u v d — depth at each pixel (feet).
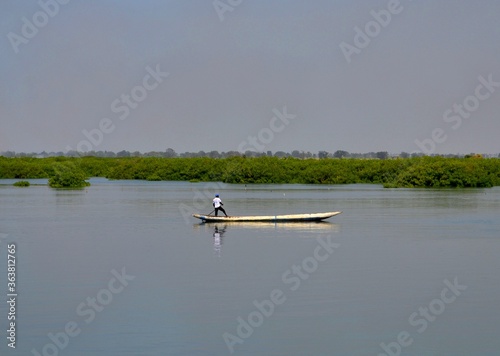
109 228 188.65
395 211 250.78
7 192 379.55
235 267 124.36
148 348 78.48
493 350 78.54
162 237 168.14
